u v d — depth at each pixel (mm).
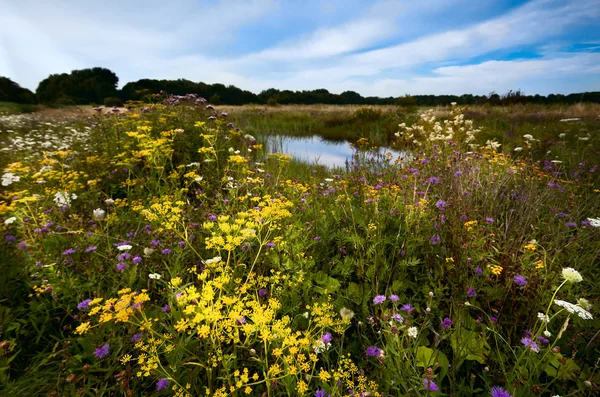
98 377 1636
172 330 1588
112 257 2322
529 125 10305
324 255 2604
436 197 3342
